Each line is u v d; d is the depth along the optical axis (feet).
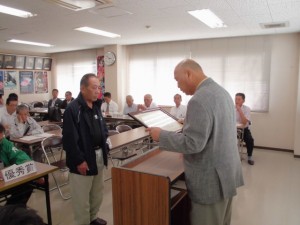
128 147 13.12
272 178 13.00
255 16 13.07
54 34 18.04
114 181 5.57
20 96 26.86
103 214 9.25
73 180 7.30
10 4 11.32
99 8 11.87
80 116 7.16
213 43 19.40
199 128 4.45
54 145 11.25
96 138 7.51
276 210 9.73
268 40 17.71
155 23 14.78
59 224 8.66
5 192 7.26
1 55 24.94
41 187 7.36
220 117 4.62
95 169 7.36
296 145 16.60
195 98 4.58
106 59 23.09
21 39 20.12
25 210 1.62
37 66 28.12
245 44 18.38
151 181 5.10
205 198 4.77
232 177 4.88
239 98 15.76
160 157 6.65
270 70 17.88
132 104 19.72
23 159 7.35
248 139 15.40
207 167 4.72
